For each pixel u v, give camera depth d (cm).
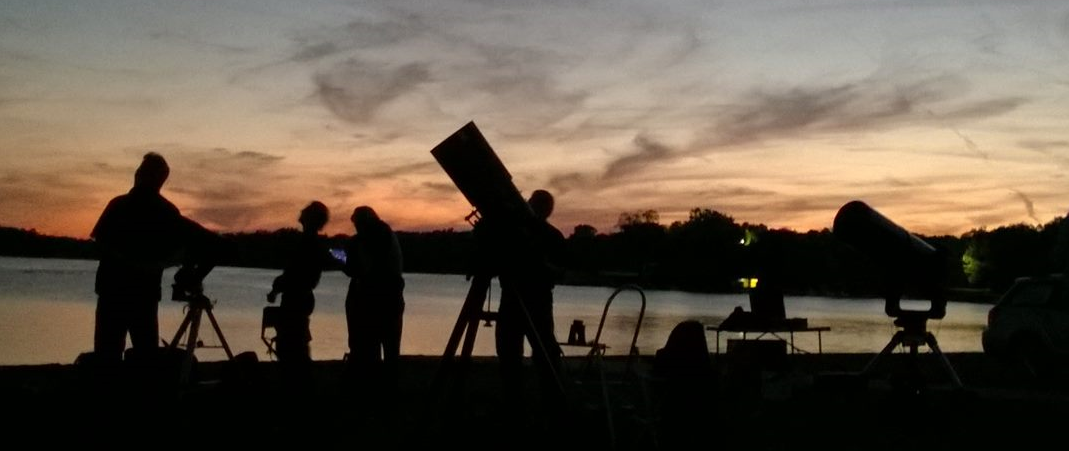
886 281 1124
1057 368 1612
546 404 838
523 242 804
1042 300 1642
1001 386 1361
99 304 828
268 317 980
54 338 1914
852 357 1619
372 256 1012
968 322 4141
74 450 724
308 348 973
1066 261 1745
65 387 914
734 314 1306
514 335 869
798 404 1088
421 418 805
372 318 1010
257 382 931
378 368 1016
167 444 756
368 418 904
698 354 751
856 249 1134
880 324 3509
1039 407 1102
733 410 1035
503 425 874
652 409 809
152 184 838
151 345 838
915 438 880
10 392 932
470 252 835
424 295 5188
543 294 836
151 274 832
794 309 5019
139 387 828
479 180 785
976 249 7412
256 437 792
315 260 973
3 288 3919
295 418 885
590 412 843
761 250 1730
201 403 903
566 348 2006
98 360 828
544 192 912
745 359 1146
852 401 1115
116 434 781
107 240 820
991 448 838
